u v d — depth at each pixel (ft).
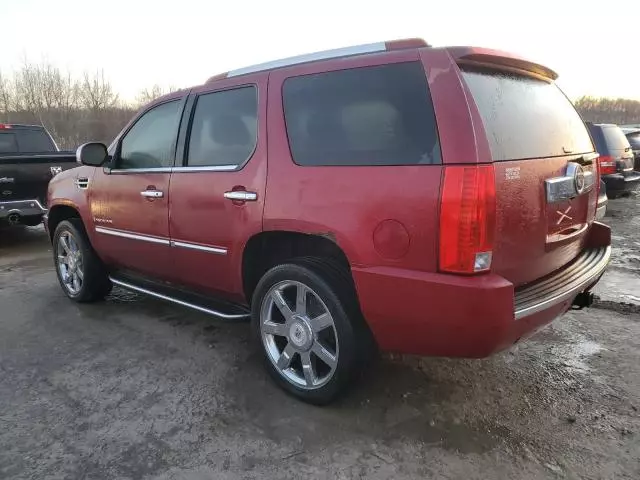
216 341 13.23
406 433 9.14
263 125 10.35
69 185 15.97
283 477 8.07
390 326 8.67
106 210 14.39
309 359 9.98
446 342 8.26
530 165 8.75
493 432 9.14
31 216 25.46
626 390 10.51
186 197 11.85
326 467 8.29
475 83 8.45
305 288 9.73
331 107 9.39
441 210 7.79
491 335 7.89
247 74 11.06
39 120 118.93
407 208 8.13
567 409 9.83
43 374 11.53
